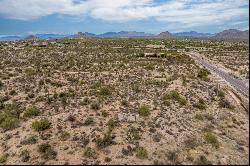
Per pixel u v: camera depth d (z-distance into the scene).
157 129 33.31
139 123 34.62
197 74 69.50
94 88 53.22
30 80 60.50
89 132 32.75
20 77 63.69
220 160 28.19
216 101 46.72
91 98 44.84
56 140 31.69
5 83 57.84
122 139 31.22
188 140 31.38
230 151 30.33
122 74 69.00
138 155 28.41
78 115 36.91
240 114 41.97
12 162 28.80
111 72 71.75
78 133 32.66
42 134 32.84
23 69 75.25
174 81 59.75
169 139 31.41
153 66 80.75
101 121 35.25
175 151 29.28
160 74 69.56
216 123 37.81
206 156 28.88
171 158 28.00
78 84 57.47
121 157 28.52
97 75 67.06
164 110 39.22
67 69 75.56
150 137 31.67
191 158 28.11
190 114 39.81
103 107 39.84
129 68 77.88
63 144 30.94
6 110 41.44
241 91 52.53
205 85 57.09
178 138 31.75
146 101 43.06
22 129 34.66
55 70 74.50
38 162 28.31
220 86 56.03
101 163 27.69
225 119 39.50
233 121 38.91
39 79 61.56
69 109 39.88
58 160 28.50
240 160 28.62
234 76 67.31
